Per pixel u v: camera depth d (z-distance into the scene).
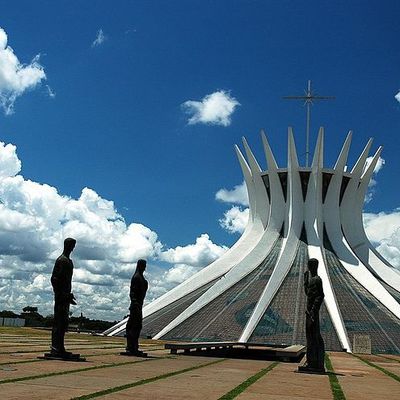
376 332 40.75
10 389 11.44
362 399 12.82
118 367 17.56
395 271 53.25
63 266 18.88
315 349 19.34
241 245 56.19
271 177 55.84
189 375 16.42
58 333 18.84
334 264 51.06
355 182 55.88
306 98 58.50
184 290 52.59
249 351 32.31
